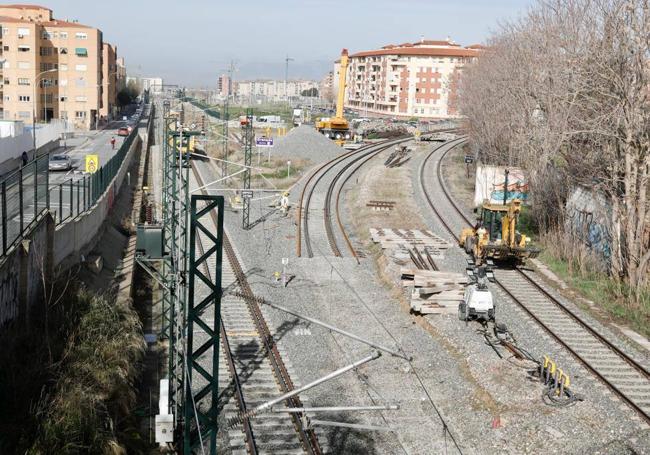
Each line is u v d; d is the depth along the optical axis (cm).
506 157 5028
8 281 1853
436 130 10275
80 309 2028
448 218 4222
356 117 14262
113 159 4384
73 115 10869
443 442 1725
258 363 2127
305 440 1658
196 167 6362
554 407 1839
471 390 1977
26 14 12750
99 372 1764
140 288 2853
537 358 2155
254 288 2864
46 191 2383
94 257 2822
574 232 3288
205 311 2558
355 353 2248
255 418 1772
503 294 2781
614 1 3080
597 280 3008
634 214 2958
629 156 2919
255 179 5766
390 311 2652
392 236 3675
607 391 1936
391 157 6712
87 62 10775
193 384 1964
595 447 1656
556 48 4212
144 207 4438
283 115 13775
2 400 1563
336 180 5544
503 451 1673
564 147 4334
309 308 2681
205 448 1634
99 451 1504
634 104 2903
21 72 10419
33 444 1416
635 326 2489
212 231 3869
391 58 15462
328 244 3688
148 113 14212
